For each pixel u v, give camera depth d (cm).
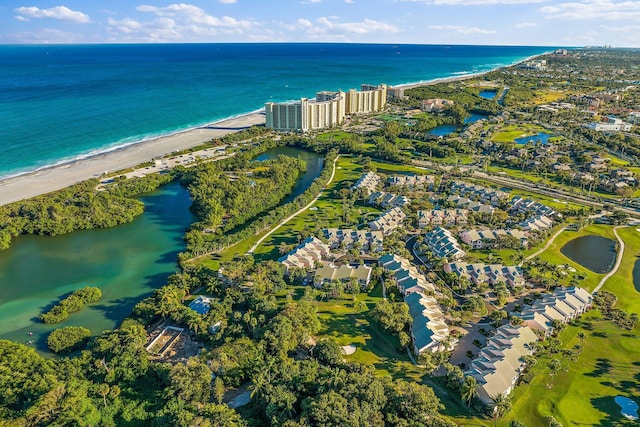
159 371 14288
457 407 13350
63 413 12094
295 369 13675
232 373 13850
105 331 16150
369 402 12225
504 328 16250
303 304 17062
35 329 17325
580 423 12738
